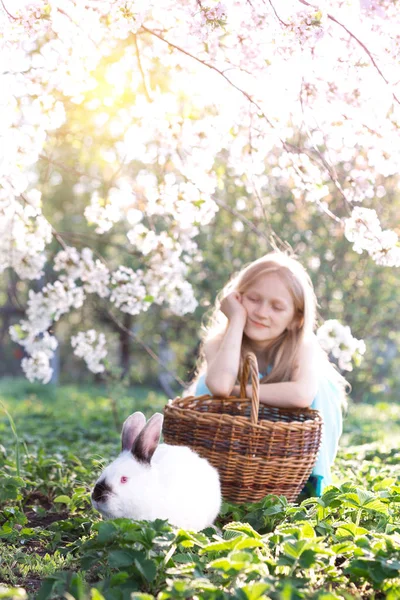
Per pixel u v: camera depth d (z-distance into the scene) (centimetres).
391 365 1577
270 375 496
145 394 1659
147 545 311
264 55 466
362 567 307
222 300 509
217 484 404
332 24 429
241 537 310
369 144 476
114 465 359
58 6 429
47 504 501
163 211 514
